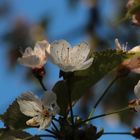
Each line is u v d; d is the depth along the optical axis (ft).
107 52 2.17
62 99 2.16
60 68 2.13
